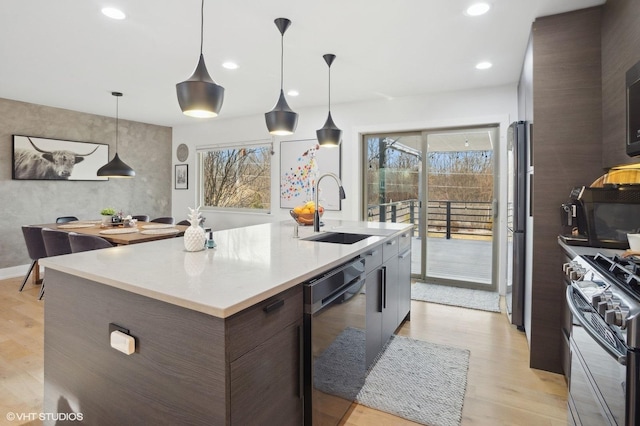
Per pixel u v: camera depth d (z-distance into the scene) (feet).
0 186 14.92
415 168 15.08
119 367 4.55
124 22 8.18
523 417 6.23
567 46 7.48
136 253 6.18
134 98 14.83
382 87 13.26
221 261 5.52
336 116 16.01
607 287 4.09
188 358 3.87
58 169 16.51
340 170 15.99
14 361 8.14
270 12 7.73
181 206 21.43
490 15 7.80
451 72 11.55
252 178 19.26
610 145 6.75
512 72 11.55
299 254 6.07
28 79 12.34
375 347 7.71
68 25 8.30
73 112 17.10
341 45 9.47
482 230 13.97
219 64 10.89
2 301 12.30
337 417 5.81
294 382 4.74
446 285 14.51
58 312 5.32
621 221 6.28
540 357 7.83
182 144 21.26
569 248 6.46
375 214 15.87
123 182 19.26
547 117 7.61
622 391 3.45
